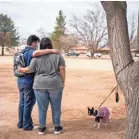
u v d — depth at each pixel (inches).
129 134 139.4
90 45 1959.9
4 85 405.1
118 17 137.2
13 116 220.7
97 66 928.9
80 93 344.2
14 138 171.5
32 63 169.6
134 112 137.2
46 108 174.7
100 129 188.2
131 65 138.4
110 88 392.5
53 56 169.3
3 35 2479.1
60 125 185.2
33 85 172.9
